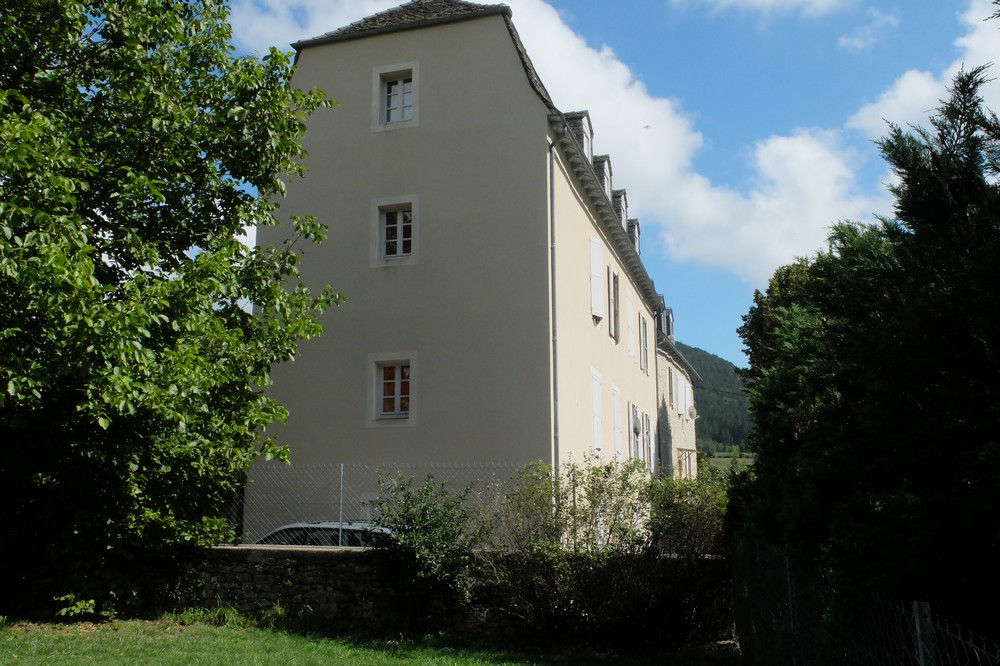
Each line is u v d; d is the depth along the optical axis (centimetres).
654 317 2903
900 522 344
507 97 1485
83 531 1051
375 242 1505
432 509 1077
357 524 1263
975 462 347
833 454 404
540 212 1435
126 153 1019
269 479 1455
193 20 1120
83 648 887
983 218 341
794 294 479
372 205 1519
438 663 895
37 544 1083
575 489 1088
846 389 447
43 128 824
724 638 1069
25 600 1070
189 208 1075
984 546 339
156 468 1056
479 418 1401
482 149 1481
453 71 1523
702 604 1052
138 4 1005
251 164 1107
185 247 1092
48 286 772
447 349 1437
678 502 1072
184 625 1065
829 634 430
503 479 1370
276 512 1441
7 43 946
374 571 1091
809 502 461
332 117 1570
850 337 389
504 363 1407
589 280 1738
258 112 1087
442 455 1405
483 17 1526
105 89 1023
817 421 471
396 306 1473
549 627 1038
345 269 1509
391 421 1438
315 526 1286
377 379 1470
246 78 1082
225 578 1137
